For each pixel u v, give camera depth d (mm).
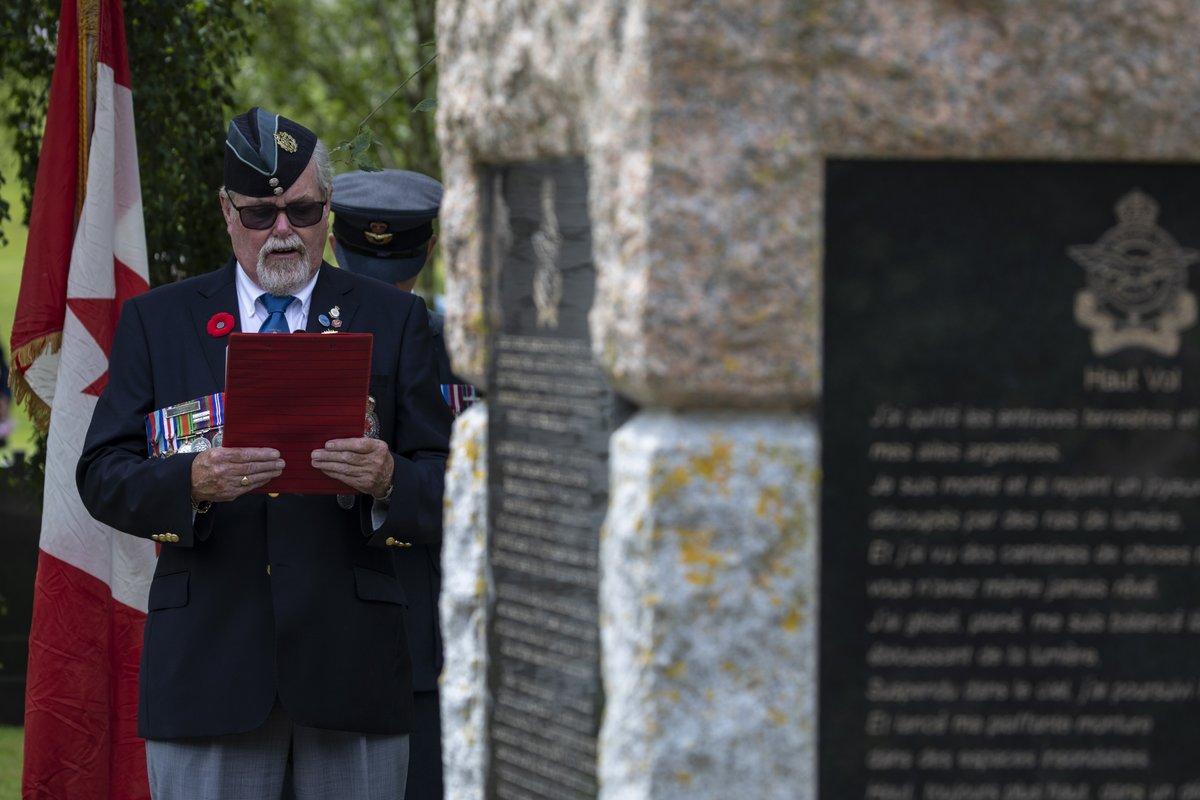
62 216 8617
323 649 6273
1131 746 3760
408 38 21844
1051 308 3713
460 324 4535
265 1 10742
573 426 4027
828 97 3600
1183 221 3746
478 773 4551
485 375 4480
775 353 3609
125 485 6246
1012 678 3727
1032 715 3736
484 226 4457
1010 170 3699
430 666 7594
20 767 11031
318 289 6762
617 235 3656
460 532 4680
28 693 8352
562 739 4086
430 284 19562
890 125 3627
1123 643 3750
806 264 3609
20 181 10445
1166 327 3740
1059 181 3713
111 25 8641
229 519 6367
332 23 21828
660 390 3592
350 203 8547
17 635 12203
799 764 3656
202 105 10172
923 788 3713
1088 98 3680
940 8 3629
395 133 20719
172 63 9961
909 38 3619
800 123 3596
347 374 6043
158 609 6371
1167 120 3709
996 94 3656
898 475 3684
